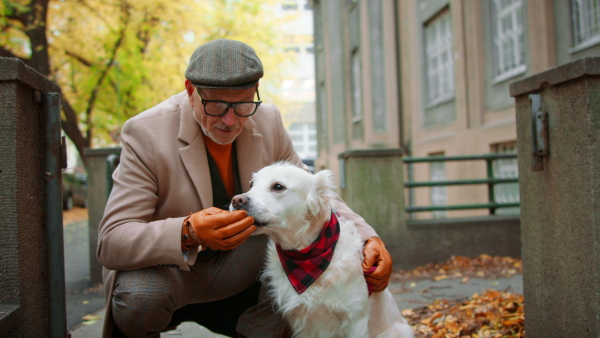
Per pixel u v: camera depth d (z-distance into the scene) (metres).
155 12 11.53
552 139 2.34
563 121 2.25
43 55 9.82
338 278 2.07
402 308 3.86
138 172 2.08
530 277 2.59
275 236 2.15
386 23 11.59
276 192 2.09
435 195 9.93
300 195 2.11
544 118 2.38
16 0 9.30
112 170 4.53
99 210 5.24
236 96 2.01
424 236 5.73
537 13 6.60
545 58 6.47
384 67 11.67
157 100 12.59
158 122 2.18
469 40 8.28
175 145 2.16
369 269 2.14
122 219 2.01
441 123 9.55
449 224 5.77
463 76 8.50
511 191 7.34
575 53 6.03
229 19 13.18
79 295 4.64
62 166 2.14
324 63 17.89
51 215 2.08
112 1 10.84
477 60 8.03
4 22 9.30
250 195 2.06
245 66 1.99
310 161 20.30
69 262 6.50
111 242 1.96
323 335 2.22
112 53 11.74
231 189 2.38
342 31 14.87
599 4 5.70
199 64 1.99
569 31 6.11
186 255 1.95
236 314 2.57
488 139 7.70
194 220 1.88
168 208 2.16
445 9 9.34
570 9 6.11
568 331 2.27
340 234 2.20
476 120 8.13
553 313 2.39
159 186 2.15
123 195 2.05
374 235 2.35
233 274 2.35
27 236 1.92
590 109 2.08
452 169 8.96
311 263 2.09
